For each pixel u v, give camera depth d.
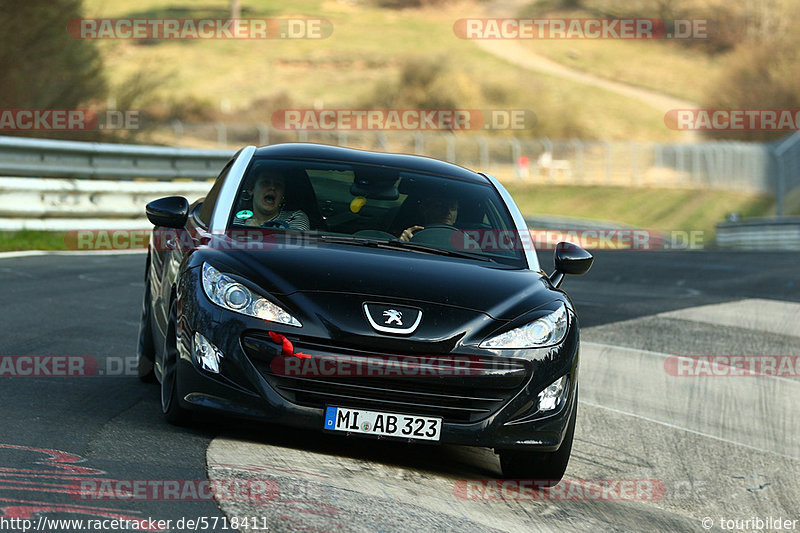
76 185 54.38
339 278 17.88
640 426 26.25
